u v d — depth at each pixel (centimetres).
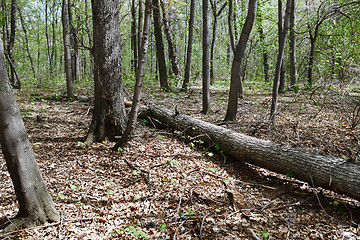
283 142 603
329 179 361
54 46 2520
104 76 582
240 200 379
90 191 397
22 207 298
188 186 414
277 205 366
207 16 840
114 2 564
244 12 1523
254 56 2098
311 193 397
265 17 1638
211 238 297
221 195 393
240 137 528
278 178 450
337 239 291
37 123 777
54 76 2097
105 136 609
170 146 593
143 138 637
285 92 1517
